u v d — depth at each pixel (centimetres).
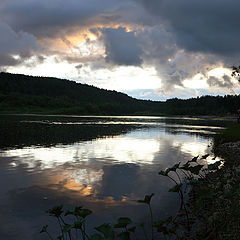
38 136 2533
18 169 1182
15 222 632
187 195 841
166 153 1744
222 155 1695
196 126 5409
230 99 16612
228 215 598
